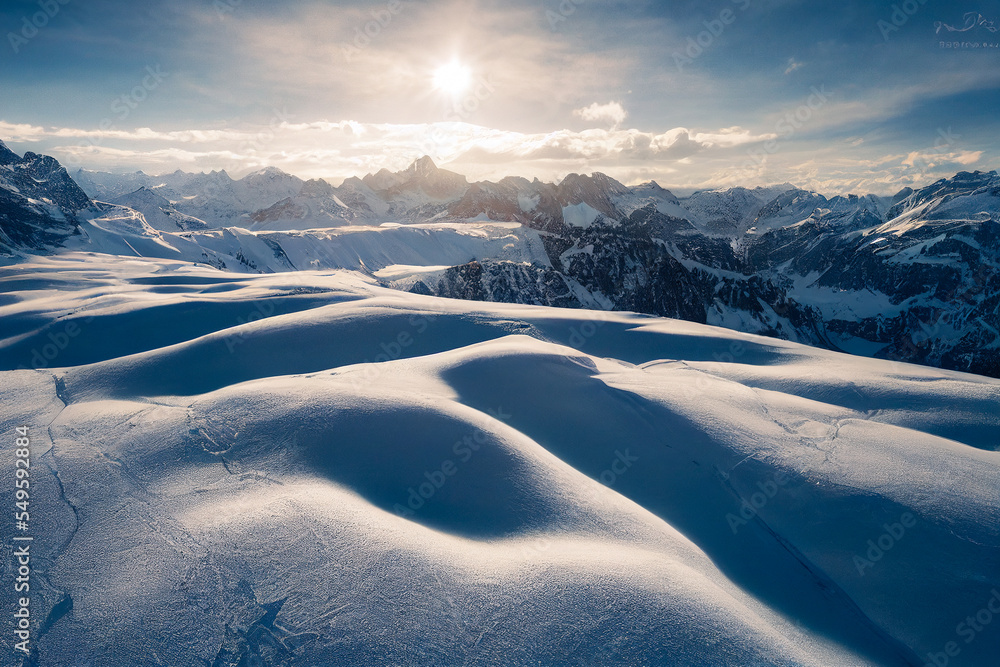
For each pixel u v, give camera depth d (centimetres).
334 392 1772
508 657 836
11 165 15325
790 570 1298
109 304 3438
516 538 1184
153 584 945
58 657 812
